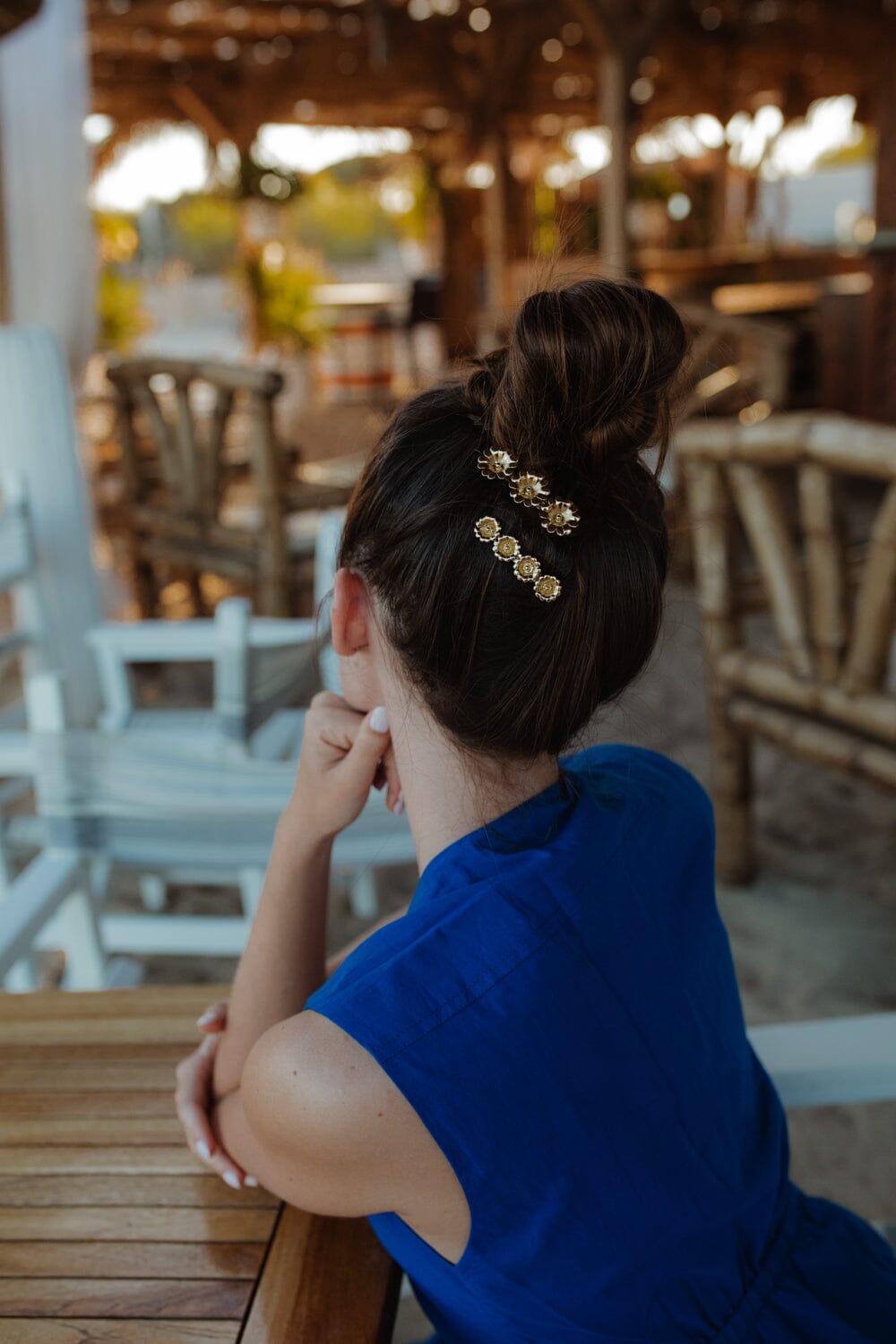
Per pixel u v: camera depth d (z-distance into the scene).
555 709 0.63
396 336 13.32
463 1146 0.57
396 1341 1.58
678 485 2.44
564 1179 0.60
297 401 11.45
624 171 6.62
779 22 9.07
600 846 0.69
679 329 0.61
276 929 0.83
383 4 8.06
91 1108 0.92
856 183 18.50
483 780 0.67
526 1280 0.62
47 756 1.56
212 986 1.11
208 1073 0.88
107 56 8.87
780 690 2.36
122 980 2.15
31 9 2.89
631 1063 0.64
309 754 0.81
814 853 2.90
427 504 0.60
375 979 0.59
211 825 1.61
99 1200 0.83
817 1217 0.81
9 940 1.31
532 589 0.60
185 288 18.23
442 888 0.65
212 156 10.18
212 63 9.26
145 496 4.61
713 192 12.23
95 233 4.86
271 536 3.97
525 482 0.60
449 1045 0.58
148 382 4.21
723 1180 0.70
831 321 7.48
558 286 0.65
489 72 9.60
